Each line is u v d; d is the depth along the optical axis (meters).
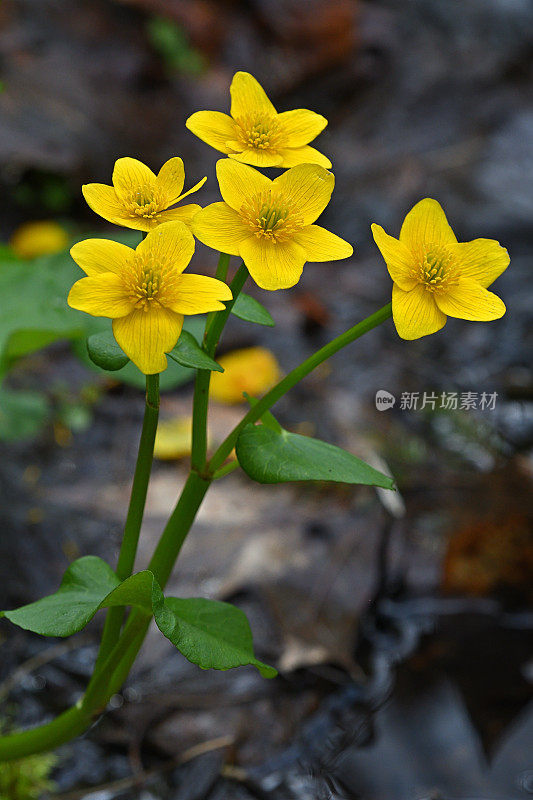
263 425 0.63
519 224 1.42
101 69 1.53
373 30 1.93
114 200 0.61
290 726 0.74
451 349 1.19
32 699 0.75
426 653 0.78
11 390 1.01
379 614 0.79
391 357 1.16
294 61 1.82
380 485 0.62
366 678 0.76
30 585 0.79
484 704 0.75
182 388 1.08
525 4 1.96
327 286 1.32
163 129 1.52
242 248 0.61
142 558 0.81
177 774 0.72
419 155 1.58
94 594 0.63
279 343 1.17
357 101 1.77
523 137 1.59
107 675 0.64
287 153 0.63
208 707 0.75
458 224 1.42
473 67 1.82
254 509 0.85
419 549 0.82
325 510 0.85
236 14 1.83
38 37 1.50
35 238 1.19
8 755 0.66
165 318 0.60
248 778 0.72
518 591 0.80
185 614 0.63
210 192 1.44
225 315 0.62
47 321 0.80
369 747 0.73
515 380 1.11
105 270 0.60
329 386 1.09
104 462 0.92
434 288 0.61
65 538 0.81
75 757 0.73
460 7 2.01
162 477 0.91
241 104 0.63
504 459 0.91
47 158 1.31
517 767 0.72
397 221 1.44
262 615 0.78
